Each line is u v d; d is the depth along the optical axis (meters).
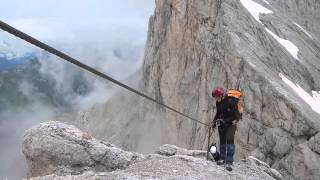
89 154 15.39
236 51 47.44
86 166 15.28
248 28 52.00
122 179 11.16
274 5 68.81
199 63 55.00
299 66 52.00
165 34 64.06
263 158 41.66
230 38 49.09
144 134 67.81
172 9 61.31
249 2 62.19
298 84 49.12
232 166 15.54
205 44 53.41
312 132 40.19
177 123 58.22
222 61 49.53
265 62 48.03
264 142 42.19
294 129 40.84
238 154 44.09
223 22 51.59
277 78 46.47
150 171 12.73
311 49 59.69
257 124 43.41
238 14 53.16
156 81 66.12
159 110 64.81
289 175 39.12
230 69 47.72
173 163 13.59
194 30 56.50
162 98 63.53
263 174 15.71
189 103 55.59
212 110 50.44
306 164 38.41
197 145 51.38
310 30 70.00
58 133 15.64
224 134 14.20
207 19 54.09
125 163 15.36
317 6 73.38
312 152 38.66
